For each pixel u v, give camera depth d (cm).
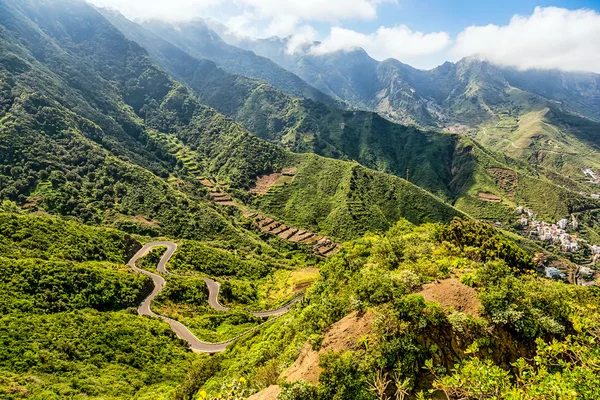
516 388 1277
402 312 2106
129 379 4856
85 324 5784
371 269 3284
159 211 15288
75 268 7175
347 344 2141
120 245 10469
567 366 1329
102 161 16600
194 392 3991
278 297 10219
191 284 9281
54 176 14350
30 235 8300
